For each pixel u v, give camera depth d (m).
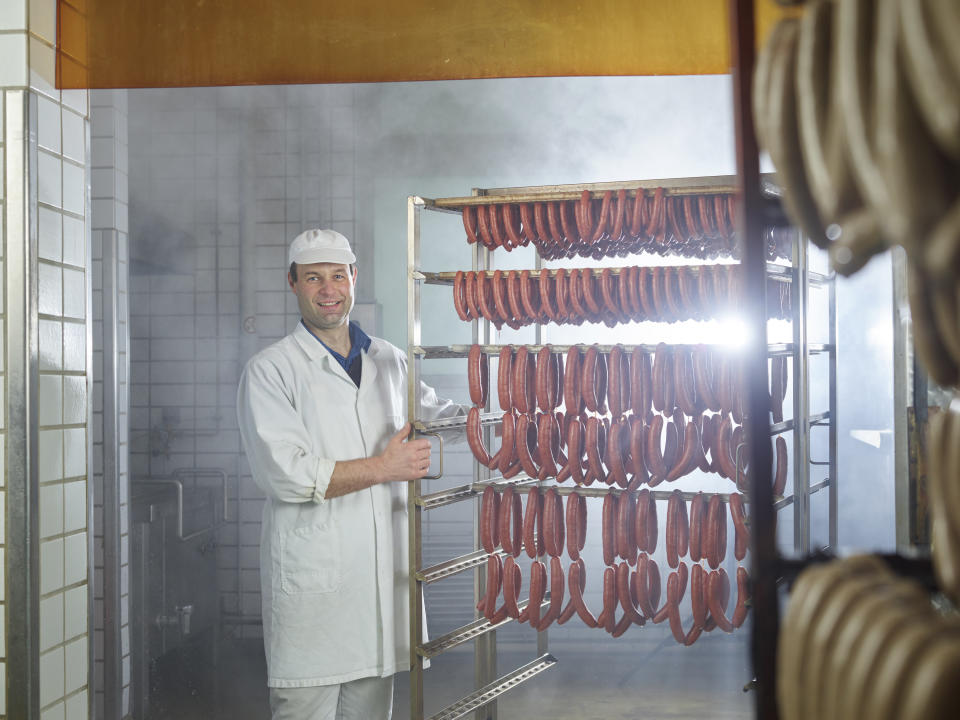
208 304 4.79
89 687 2.38
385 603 2.74
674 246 2.79
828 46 0.62
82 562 2.35
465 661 4.38
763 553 0.87
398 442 2.60
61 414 2.26
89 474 2.39
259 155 4.79
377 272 4.90
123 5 2.32
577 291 2.51
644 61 2.29
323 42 2.35
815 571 0.70
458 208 2.72
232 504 4.71
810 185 0.68
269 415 2.69
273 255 4.79
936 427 0.69
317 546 2.67
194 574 4.43
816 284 3.22
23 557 2.13
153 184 4.82
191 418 4.75
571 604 2.66
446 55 2.34
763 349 0.88
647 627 4.49
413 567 2.62
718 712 3.75
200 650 4.48
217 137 4.80
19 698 2.13
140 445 4.68
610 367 2.55
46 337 2.20
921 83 0.49
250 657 4.49
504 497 2.67
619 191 2.48
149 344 4.78
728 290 2.39
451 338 4.87
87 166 2.40
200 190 4.81
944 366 0.67
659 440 2.50
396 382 2.98
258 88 4.80
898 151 0.51
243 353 4.77
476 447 2.66
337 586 2.68
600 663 4.31
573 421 2.60
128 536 3.57
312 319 2.80
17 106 2.12
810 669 0.64
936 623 0.57
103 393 3.46
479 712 2.95
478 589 3.05
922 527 1.74
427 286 4.85
